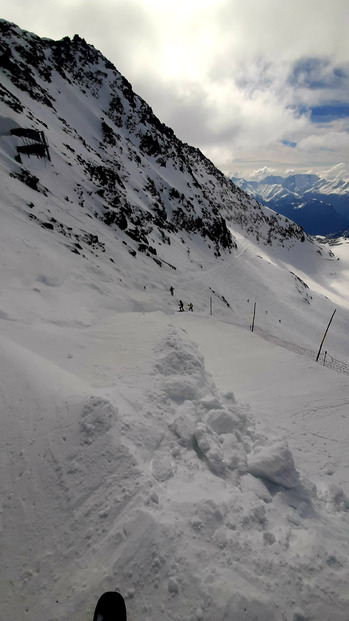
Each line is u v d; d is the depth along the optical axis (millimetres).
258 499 5242
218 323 23781
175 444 6184
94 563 3836
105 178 55938
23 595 3617
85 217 38156
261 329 42125
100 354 9516
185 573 3742
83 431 5320
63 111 84062
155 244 55500
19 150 38031
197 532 4242
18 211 26219
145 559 3768
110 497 4496
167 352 9398
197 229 87438
